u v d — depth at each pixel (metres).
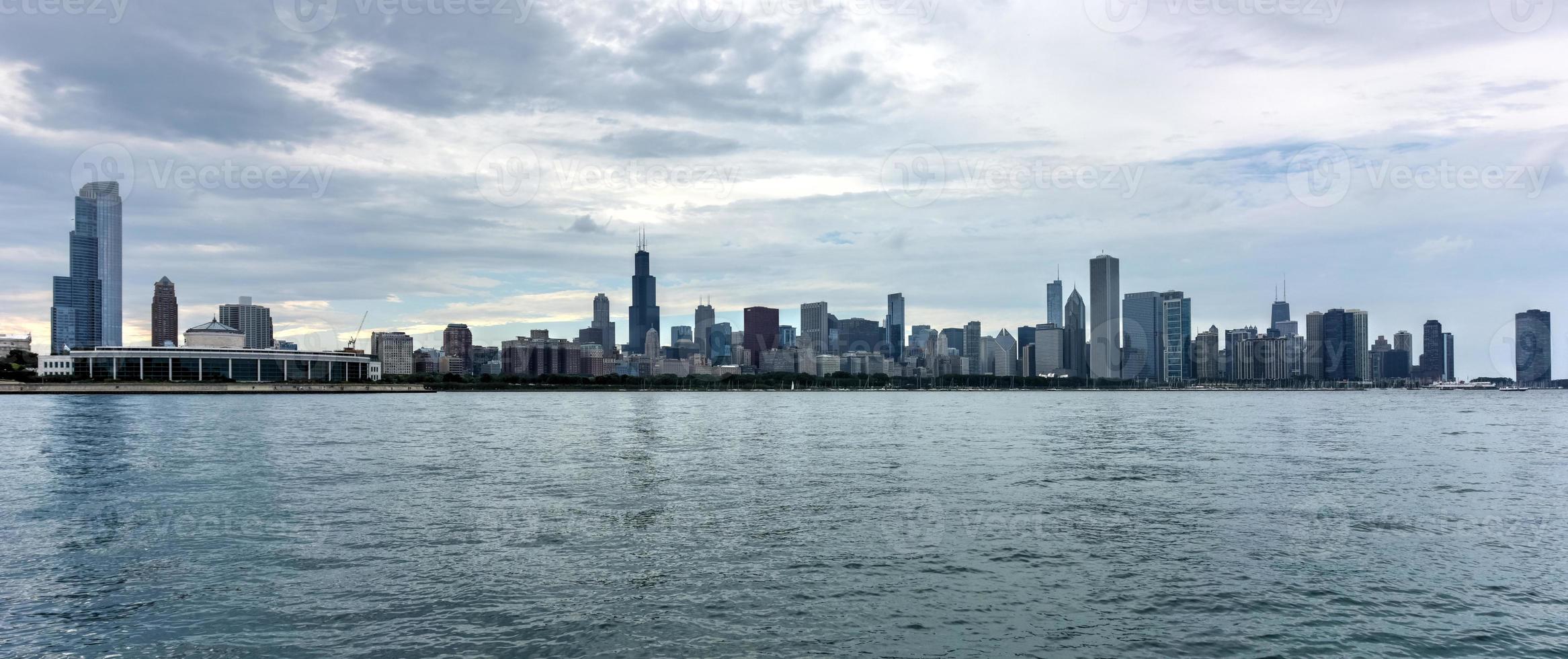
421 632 32.06
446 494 64.31
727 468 82.25
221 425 151.38
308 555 43.19
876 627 32.97
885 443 113.94
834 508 57.75
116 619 33.53
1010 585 38.34
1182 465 84.62
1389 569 41.06
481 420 180.62
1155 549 44.97
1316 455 95.75
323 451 100.56
